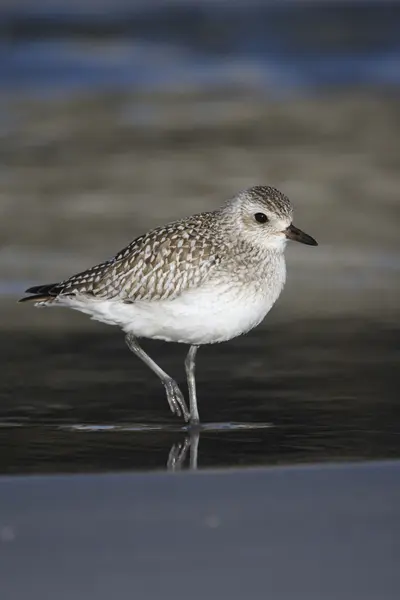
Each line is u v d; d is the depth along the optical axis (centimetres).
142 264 1282
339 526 892
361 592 779
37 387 1378
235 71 3500
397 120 2902
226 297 1262
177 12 4325
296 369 1452
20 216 2161
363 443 1168
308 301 1755
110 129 2831
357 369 1448
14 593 776
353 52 3669
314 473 1032
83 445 1169
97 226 2100
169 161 2539
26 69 3488
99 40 3897
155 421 1262
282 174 2439
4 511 928
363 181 2394
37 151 2628
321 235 2088
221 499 957
